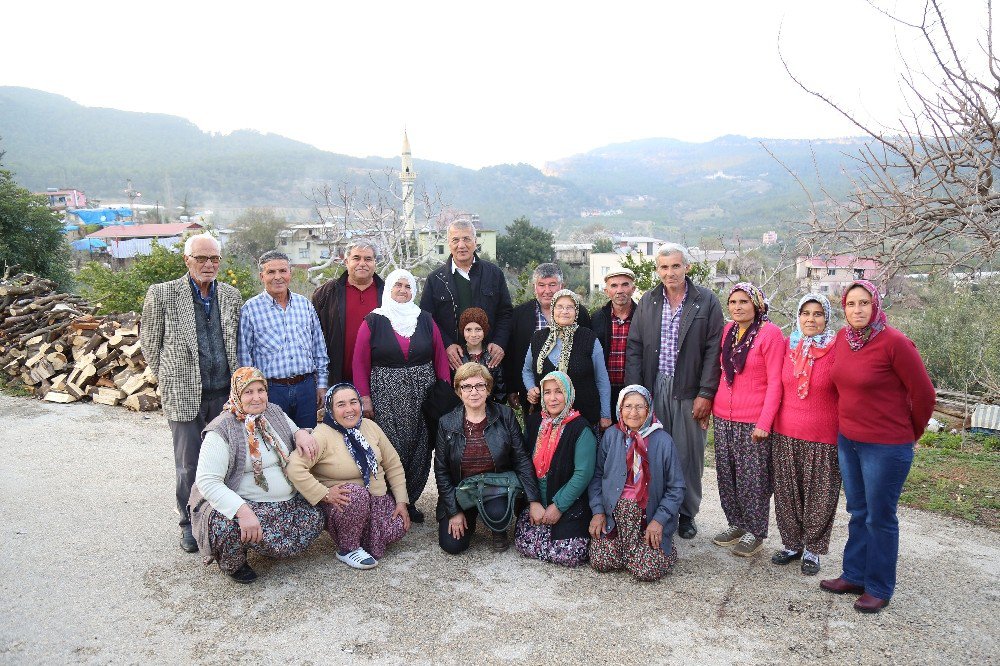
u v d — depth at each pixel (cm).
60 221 1800
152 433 663
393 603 346
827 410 361
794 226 437
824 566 392
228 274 1070
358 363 431
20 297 931
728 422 400
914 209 359
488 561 398
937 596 357
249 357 418
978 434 691
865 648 305
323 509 386
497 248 4850
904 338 318
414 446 438
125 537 425
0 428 673
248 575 367
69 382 779
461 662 294
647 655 299
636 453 382
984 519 475
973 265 359
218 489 349
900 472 325
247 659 296
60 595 351
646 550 369
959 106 336
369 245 463
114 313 856
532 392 431
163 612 335
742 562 397
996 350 810
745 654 301
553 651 302
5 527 437
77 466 562
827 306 356
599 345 436
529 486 406
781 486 383
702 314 418
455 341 489
